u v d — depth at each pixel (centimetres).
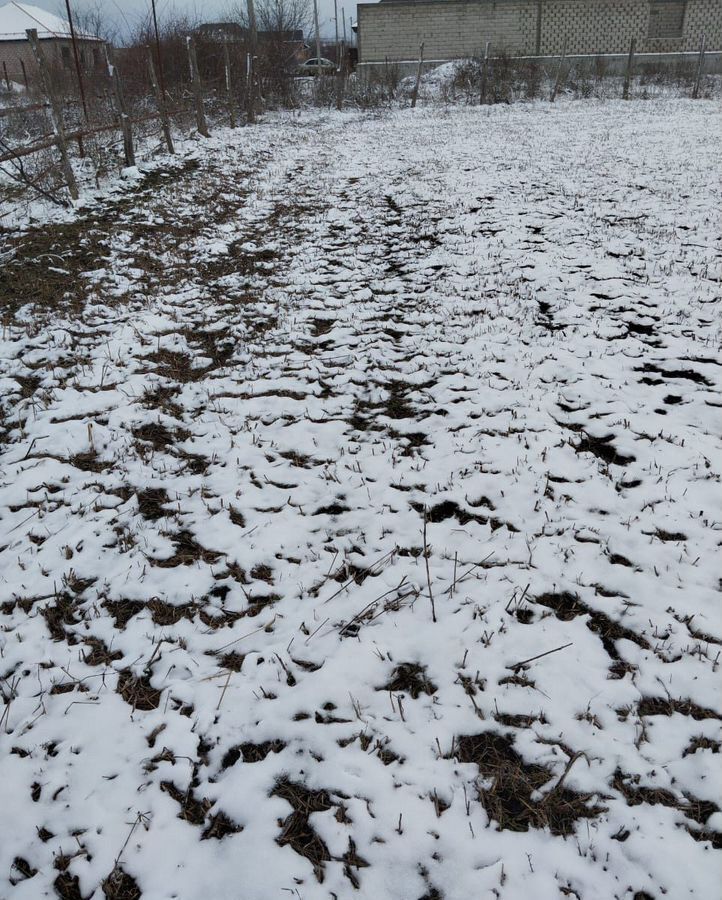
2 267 791
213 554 367
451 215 1055
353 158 1608
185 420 508
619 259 811
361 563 355
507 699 271
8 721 271
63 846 225
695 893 203
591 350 582
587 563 344
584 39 3269
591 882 207
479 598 325
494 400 514
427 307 707
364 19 3303
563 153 1532
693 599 317
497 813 229
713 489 394
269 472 440
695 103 2388
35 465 445
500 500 399
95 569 358
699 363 548
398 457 451
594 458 432
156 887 212
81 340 631
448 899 205
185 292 761
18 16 4309
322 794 239
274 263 866
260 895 208
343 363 591
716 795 230
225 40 2511
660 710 265
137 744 260
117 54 2439
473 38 3294
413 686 280
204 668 295
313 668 292
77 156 1357
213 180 1298
